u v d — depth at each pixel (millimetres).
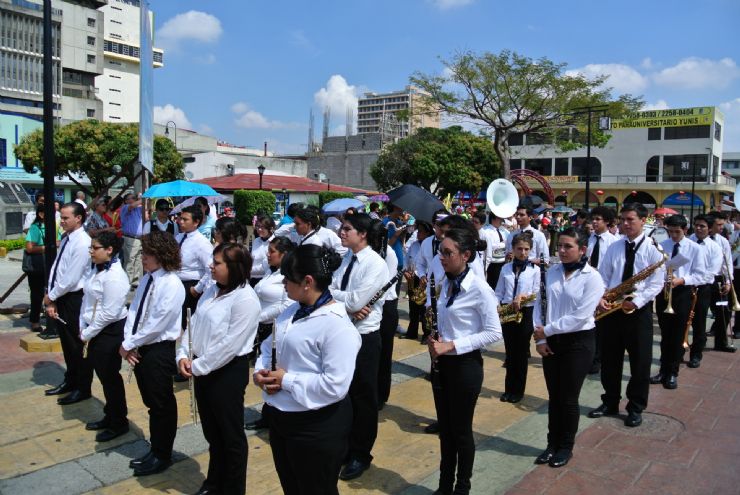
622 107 20797
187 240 6422
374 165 47531
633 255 5551
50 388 5902
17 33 46031
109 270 4641
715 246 7109
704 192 45062
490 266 8250
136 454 4504
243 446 3682
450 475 3879
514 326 5777
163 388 4137
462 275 3857
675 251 6500
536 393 6203
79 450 4555
